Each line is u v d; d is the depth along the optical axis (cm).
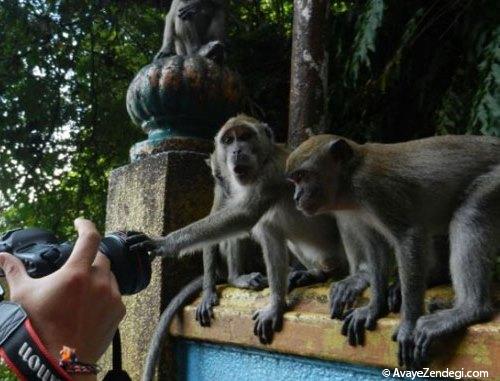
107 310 41
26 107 231
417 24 148
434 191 80
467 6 143
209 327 108
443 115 143
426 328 67
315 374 86
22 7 219
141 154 132
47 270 44
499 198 76
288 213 110
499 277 104
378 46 163
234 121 115
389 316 78
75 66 237
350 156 85
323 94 126
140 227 127
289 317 90
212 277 114
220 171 117
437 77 160
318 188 86
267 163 111
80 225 43
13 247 48
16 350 36
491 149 81
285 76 197
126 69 247
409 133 170
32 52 226
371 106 171
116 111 241
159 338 113
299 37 127
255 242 128
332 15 173
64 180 257
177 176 122
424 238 78
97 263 43
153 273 122
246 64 200
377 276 81
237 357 103
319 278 110
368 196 81
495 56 127
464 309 68
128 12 231
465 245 74
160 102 127
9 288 40
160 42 232
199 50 134
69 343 38
